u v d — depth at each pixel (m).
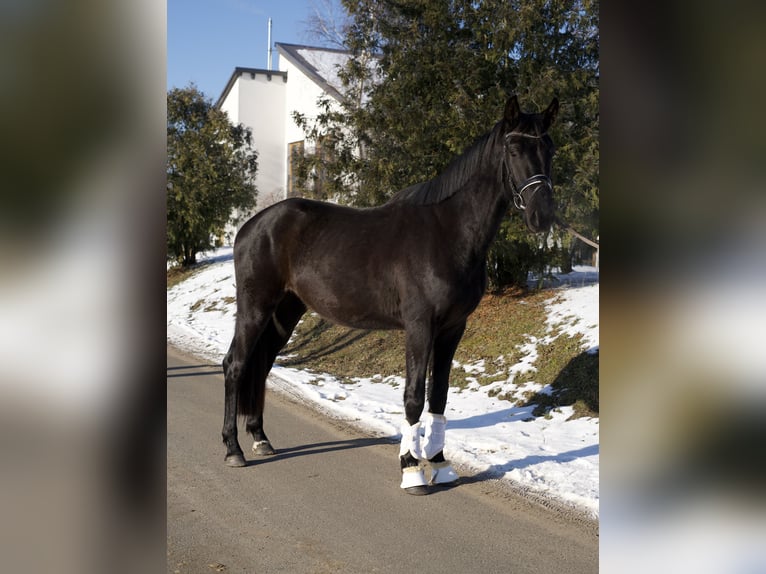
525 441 4.77
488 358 6.89
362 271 4.11
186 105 16.14
